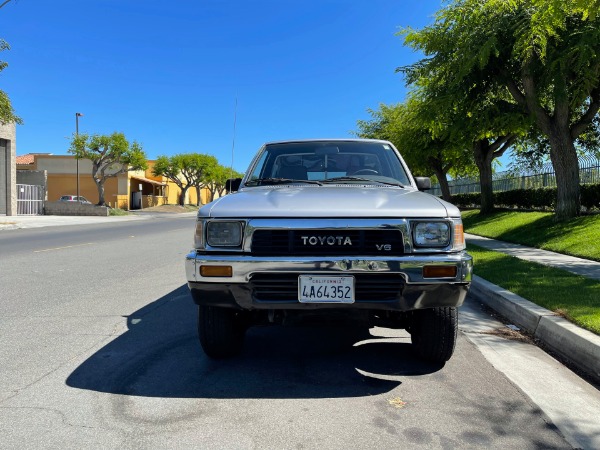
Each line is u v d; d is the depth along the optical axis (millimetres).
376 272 3289
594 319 4406
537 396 3346
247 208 3523
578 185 13562
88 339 4652
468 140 16516
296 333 4887
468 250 10883
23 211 34031
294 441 2703
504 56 13578
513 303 5379
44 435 2754
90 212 36906
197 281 3463
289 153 5137
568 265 8211
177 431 2809
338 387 3477
